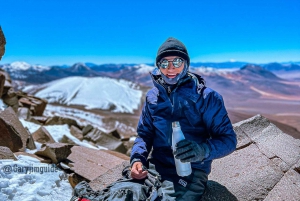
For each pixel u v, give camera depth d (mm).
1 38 2656
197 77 1430
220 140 1317
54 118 5078
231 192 1656
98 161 2492
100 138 4781
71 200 1338
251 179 1721
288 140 2033
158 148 1507
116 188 1292
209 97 1338
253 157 1911
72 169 2252
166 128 1419
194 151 1236
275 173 1732
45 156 2426
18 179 1821
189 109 1359
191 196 1368
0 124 2508
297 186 1634
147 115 1510
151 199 1260
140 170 1382
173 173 1438
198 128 1394
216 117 1349
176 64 1325
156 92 1478
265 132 2131
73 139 4180
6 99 5699
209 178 1825
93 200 1255
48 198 1774
